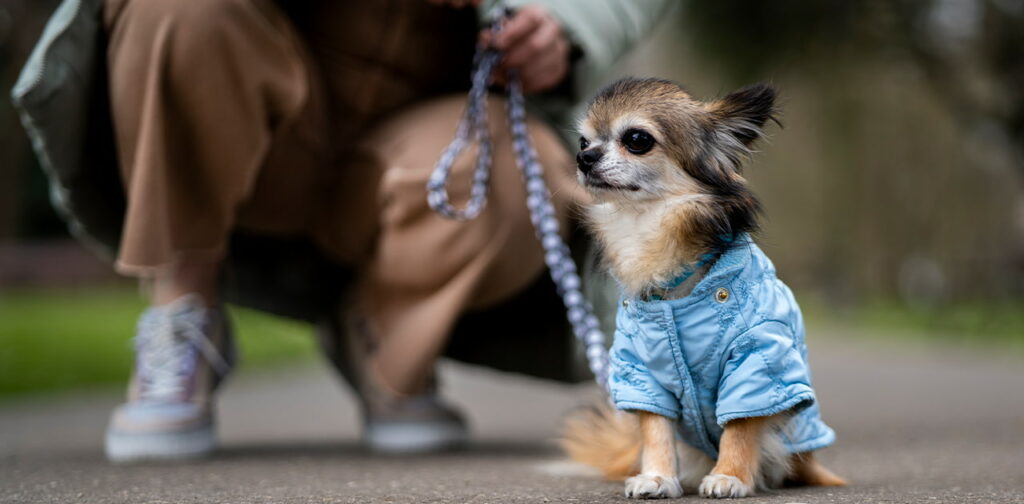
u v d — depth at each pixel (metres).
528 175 4.25
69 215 4.49
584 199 4.10
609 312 4.58
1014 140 16.09
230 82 4.07
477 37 4.64
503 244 4.25
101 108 4.33
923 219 21.50
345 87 4.62
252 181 4.22
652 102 3.30
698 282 3.13
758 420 3.10
